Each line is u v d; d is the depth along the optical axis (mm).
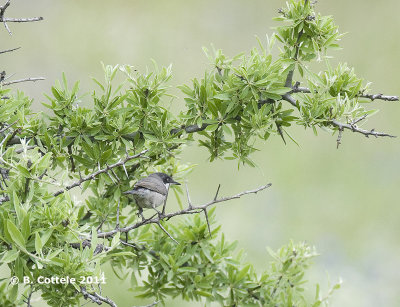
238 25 28422
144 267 10805
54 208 8359
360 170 25328
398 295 19484
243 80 9633
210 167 23453
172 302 16031
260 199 23047
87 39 26750
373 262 21078
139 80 9867
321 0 30094
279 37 10086
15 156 9547
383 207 24047
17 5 27422
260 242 20875
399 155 25984
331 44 9938
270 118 9852
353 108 9602
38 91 24562
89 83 25172
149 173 11133
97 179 10086
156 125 9977
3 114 9523
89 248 8633
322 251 21078
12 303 8391
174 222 18156
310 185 24516
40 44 26438
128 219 10859
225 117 9922
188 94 10055
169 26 27875
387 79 27375
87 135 9852
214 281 10875
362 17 29531
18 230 7754
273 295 11086
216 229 10695
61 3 27750
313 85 10000
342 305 18562
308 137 26125
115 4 28250
